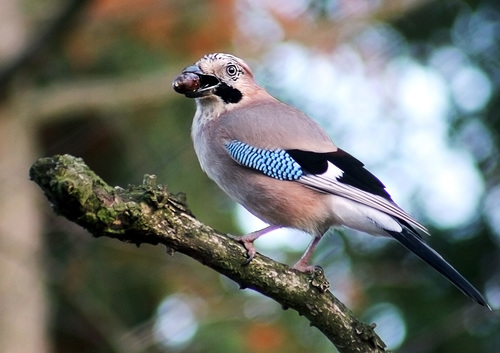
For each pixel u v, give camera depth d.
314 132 8.45
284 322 12.34
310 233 8.23
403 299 12.80
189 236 6.15
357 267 12.56
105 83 13.40
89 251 13.29
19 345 13.01
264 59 13.11
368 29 13.61
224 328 12.28
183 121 13.59
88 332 13.36
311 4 13.42
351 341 6.63
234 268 6.37
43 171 5.61
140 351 11.95
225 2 13.19
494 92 13.48
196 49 13.42
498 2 13.89
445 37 13.94
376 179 8.16
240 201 8.45
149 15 13.30
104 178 13.98
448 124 13.27
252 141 8.32
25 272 13.16
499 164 13.03
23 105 13.43
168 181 13.01
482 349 12.49
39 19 14.63
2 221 13.38
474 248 12.95
